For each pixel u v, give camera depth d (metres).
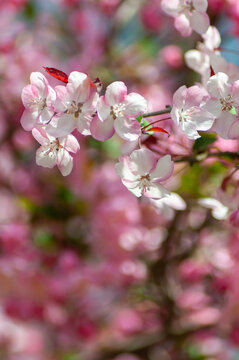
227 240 1.72
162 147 1.17
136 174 1.11
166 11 1.17
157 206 1.22
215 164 1.42
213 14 1.49
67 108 1.10
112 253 1.86
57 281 1.84
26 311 1.85
